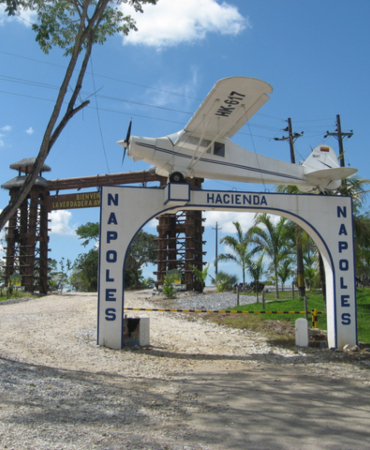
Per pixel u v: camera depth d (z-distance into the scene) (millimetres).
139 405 6250
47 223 35594
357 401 6805
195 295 27641
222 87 10922
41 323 15266
